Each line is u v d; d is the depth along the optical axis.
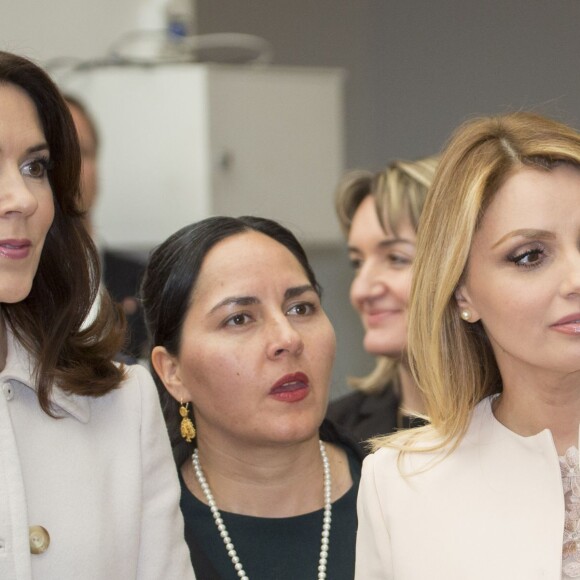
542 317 2.60
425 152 8.45
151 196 6.44
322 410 3.48
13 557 2.66
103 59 6.80
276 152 6.50
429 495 2.86
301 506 3.52
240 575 3.38
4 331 2.93
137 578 2.93
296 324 3.50
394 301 4.65
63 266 3.01
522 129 2.75
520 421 2.83
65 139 2.95
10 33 6.79
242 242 3.54
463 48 8.26
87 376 2.95
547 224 2.60
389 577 2.91
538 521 2.69
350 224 5.12
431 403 2.93
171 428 3.66
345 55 8.63
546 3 7.84
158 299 3.61
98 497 2.84
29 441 2.84
